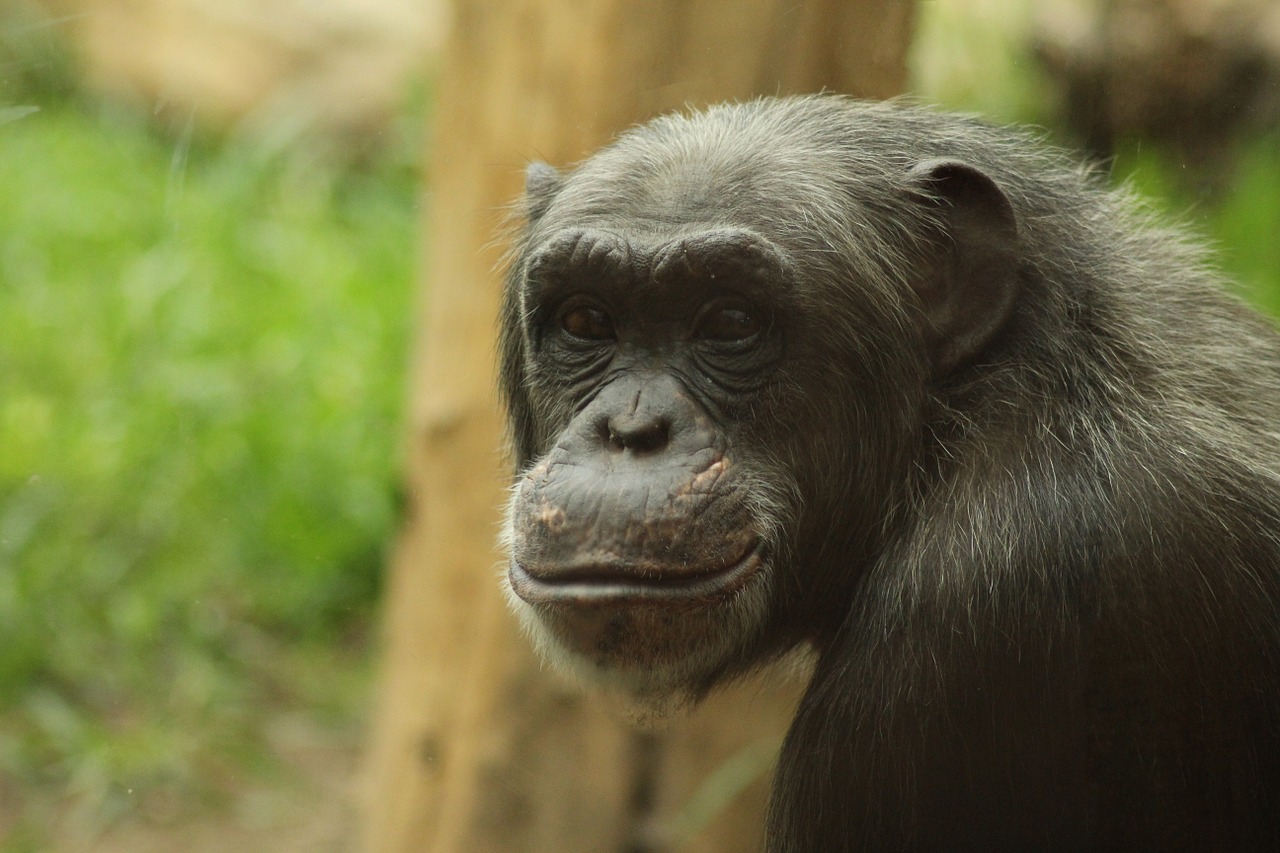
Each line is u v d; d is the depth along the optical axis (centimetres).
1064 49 1636
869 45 1166
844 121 955
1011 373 903
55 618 1788
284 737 1731
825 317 877
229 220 2439
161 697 1750
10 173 2469
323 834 1570
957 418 908
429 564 1334
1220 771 857
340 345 2155
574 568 816
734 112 972
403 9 3003
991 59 1747
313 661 1856
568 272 880
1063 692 842
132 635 1788
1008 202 893
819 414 882
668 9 1152
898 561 886
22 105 1440
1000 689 844
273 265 2359
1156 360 927
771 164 902
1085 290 923
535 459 968
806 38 1147
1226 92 1628
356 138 2870
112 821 1579
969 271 907
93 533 1903
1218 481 865
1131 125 1633
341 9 2959
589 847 1296
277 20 2922
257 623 1889
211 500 1961
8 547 1820
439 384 1302
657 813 1297
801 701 936
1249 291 1461
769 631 933
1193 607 834
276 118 2822
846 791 862
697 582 820
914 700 848
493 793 1307
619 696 949
